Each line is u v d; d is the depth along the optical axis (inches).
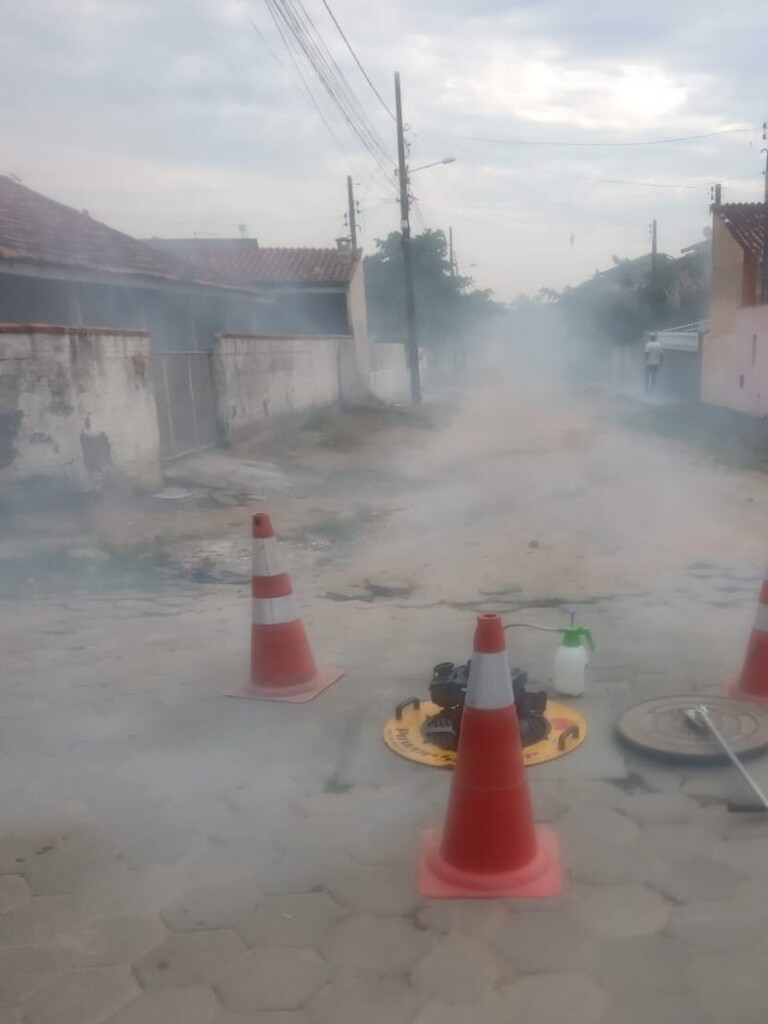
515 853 117.6
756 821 131.3
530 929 109.3
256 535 184.2
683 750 147.9
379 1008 97.7
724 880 117.5
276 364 695.7
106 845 132.8
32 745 167.2
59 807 144.3
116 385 407.5
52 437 367.2
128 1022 97.5
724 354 920.9
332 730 168.2
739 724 156.5
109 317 569.9
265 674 185.8
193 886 121.6
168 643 224.7
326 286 1092.5
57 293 509.4
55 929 113.7
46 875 125.6
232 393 592.7
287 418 724.0
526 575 285.9
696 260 1704.0
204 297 727.1
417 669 199.2
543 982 100.3
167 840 133.5
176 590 283.4
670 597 253.8
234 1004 99.3
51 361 364.2
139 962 106.9
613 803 137.6
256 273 1122.0
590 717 168.4
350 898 117.3
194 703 184.1
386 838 131.3
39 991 102.7
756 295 939.3
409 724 167.9
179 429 517.3
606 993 98.3
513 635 219.6
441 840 124.0
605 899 114.3
